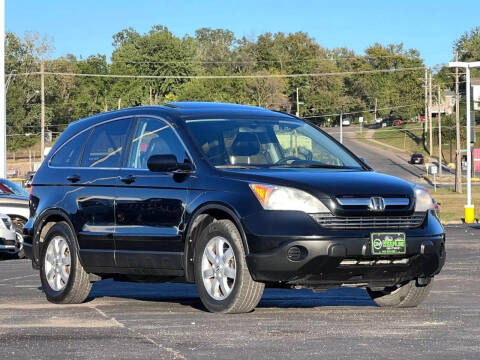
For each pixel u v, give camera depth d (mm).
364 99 196625
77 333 7367
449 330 7449
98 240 9430
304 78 191750
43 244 10078
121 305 9484
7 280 13031
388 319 8148
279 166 8867
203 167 8695
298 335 7160
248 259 8102
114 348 6625
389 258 8297
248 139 9102
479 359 6098
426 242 8398
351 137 161000
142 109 9625
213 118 9281
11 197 19266
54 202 10000
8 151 133375
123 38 177375
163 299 10133
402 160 125375
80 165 9961
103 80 149625
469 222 41406
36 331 7496
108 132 9844
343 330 7430
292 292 10836
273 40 196250
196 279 8562
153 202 8953
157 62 156875
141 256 9023
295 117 9852
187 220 8609
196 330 7457
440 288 11453
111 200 9367
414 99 180375
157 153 9164
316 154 9297
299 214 8039
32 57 136500
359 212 8148
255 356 6238
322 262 8000
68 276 9758
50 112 138625
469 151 43062
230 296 8281
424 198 8602
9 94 133750
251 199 8180
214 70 178750
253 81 159875
